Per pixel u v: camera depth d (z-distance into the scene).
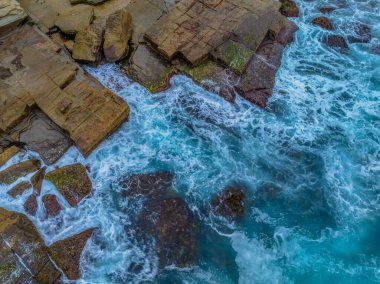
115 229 9.06
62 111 10.21
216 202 9.54
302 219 9.41
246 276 8.53
